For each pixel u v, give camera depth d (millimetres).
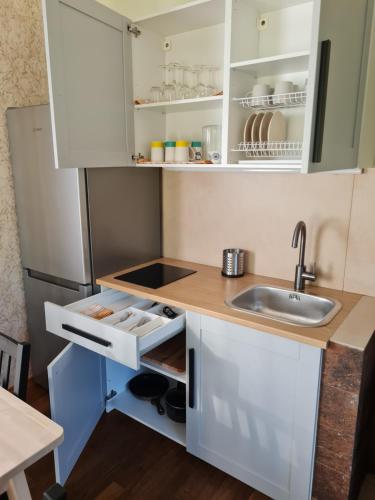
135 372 2385
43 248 2184
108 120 1817
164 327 1633
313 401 1393
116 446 1979
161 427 1976
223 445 1709
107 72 1773
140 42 1957
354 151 1491
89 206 1974
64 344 2211
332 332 1378
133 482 1759
